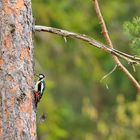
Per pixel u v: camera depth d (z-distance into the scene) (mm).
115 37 19703
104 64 19062
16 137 7945
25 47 8133
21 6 8164
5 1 8109
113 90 22094
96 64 18547
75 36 8531
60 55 18250
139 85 8945
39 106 16453
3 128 7922
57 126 16344
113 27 20031
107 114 21781
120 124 19625
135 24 9211
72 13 17766
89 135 20453
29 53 8164
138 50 9086
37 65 13617
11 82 8000
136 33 9125
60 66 18688
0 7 8102
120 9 20516
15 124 7957
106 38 9211
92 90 22625
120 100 19234
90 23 18062
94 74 18812
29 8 8250
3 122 7938
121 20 20641
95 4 9188
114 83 21234
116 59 8945
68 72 20312
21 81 8039
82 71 19312
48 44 17688
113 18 20281
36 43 17562
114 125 20484
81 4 18266
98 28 18078
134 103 18938
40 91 8438
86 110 19562
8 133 7926
